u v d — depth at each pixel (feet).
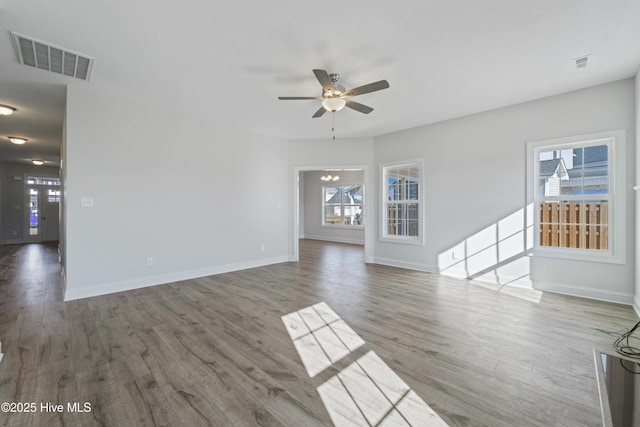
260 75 10.48
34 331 8.44
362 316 9.77
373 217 19.36
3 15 7.18
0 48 8.64
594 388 5.82
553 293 12.34
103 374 6.29
